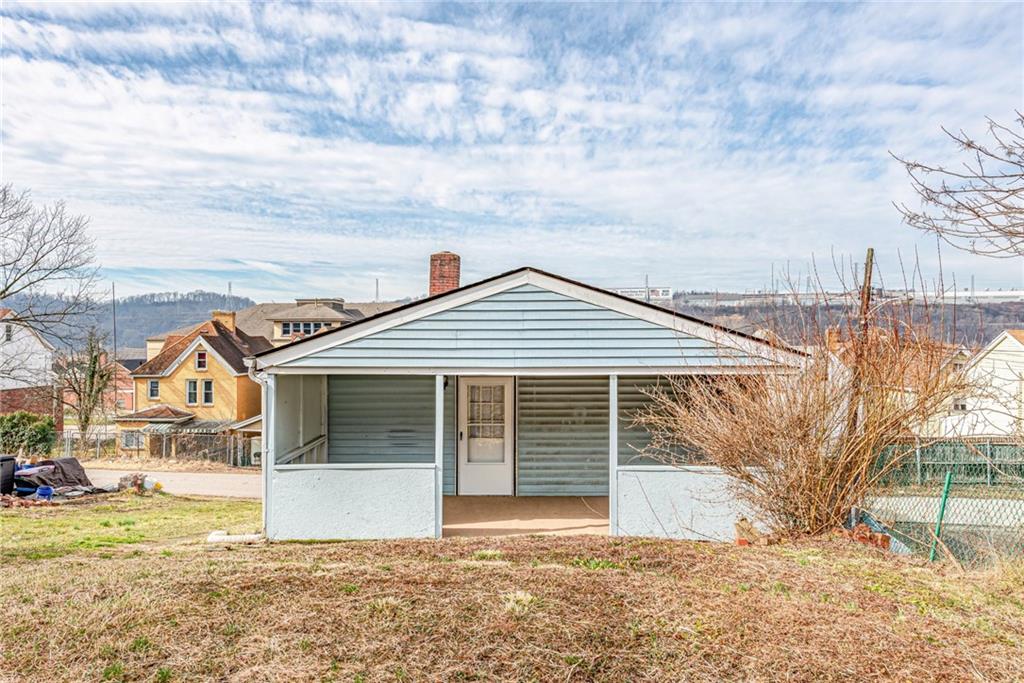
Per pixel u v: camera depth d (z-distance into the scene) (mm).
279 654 4598
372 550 7582
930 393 7082
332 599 5691
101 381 33719
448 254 13062
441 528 8414
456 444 11242
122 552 8297
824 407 7285
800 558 6855
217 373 35281
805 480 7473
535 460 11141
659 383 10750
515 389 11156
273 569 6699
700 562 6824
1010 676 4117
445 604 5539
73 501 16562
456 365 8594
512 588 5957
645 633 4898
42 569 6922
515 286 8656
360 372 8570
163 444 29984
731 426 7617
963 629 4879
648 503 8320
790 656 4473
